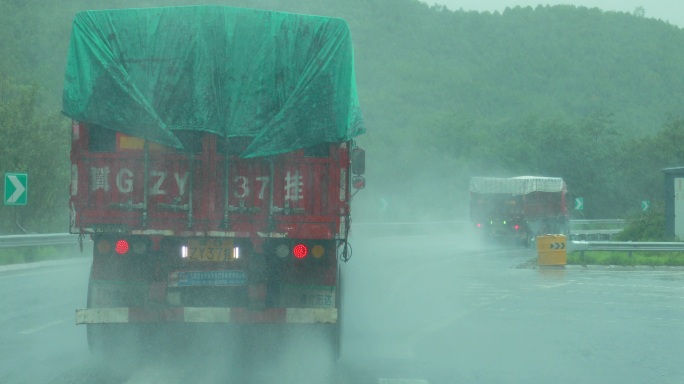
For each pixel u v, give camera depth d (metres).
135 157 17.53
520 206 81.12
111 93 17.53
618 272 48.41
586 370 18.16
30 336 21.61
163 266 17.67
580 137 156.62
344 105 17.80
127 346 18.56
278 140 17.50
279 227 17.52
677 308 30.17
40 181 62.72
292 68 17.98
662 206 78.88
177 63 17.77
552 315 27.84
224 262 17.66
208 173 17.56
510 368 18.28
